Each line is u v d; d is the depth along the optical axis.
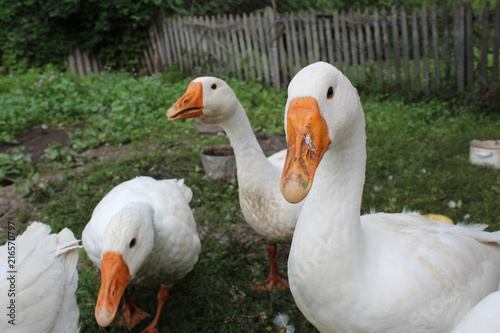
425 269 1.76
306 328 2.77
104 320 2.03
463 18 7.76
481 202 4.15
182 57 11.13
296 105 1.40
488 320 1.31
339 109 1.48
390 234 1.89
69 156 5.68
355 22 8.60
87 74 11.76
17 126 6.81
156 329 2.78
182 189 3.29
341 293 1.69
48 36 11.32
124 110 7.25
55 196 4.62
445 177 4.71
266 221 2.93
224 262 3.43
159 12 11.33
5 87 9.22
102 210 2.76
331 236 1.67
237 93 8.37
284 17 9.14
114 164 5.39
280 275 3.38
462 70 7.92
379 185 4.62
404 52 8.31
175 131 6.75
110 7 11.01
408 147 5.68
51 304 2.20
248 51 9.62
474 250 1.98
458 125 6.77
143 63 11.91
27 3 10.88
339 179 1.68
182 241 2.68
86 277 3.20
